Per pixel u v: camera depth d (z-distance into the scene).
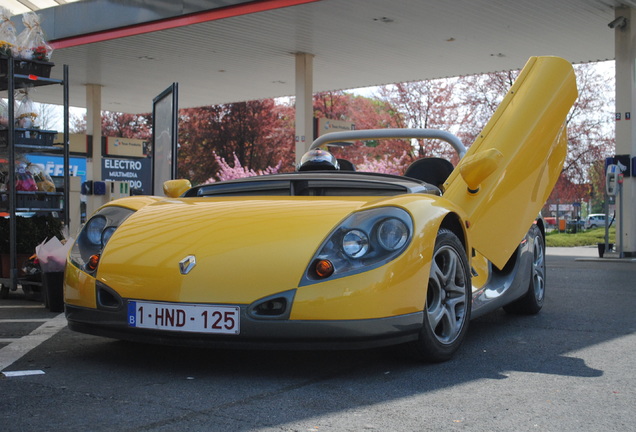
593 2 11.72
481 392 2.67
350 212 2.96
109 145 19.88
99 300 3.01
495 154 3.60
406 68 17.16
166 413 2.37
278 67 16.97
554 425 2.27
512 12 12.32
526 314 4.77
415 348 3.05
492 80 24.03
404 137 4.70
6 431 2.17
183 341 2.80
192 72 17.58
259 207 3.17
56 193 6.23
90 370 3.02
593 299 5.65
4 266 6.03
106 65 16.81
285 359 3.23
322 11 12.16
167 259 2.89
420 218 2.98
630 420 2.32
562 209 35.97
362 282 2.73
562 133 4.63
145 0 13.28
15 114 6.07
